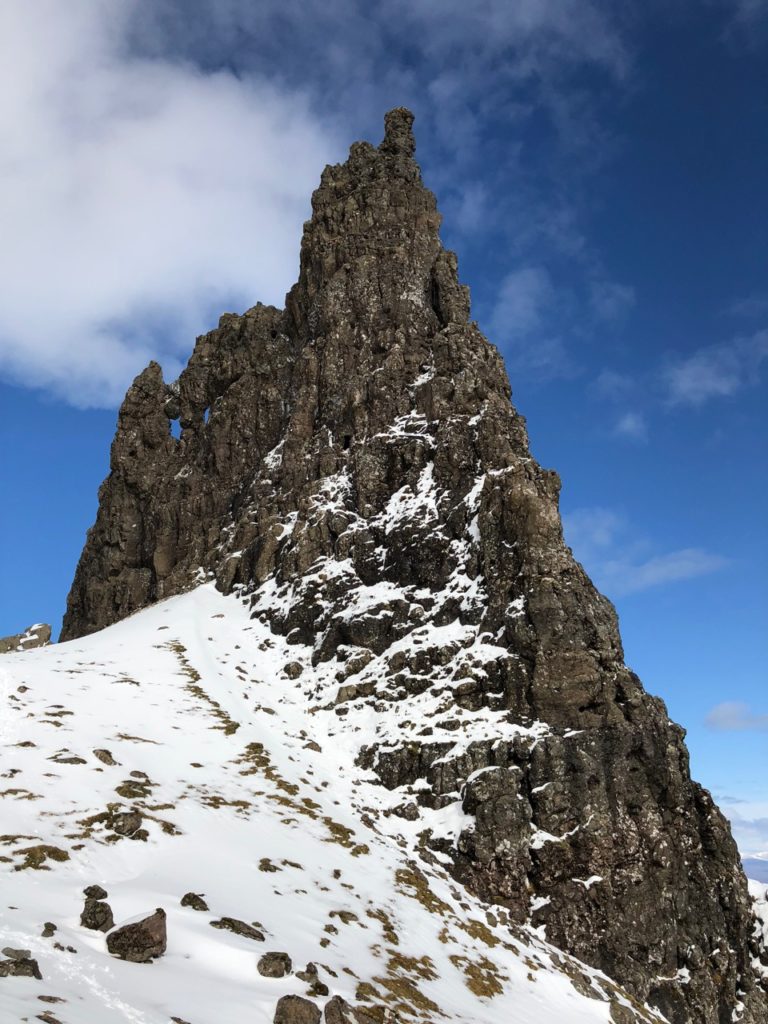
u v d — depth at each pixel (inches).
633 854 1215.6
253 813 1057.5
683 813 1315.2
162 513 2444.6
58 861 744.3
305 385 2338.8
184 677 1531.7
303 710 1557.6
